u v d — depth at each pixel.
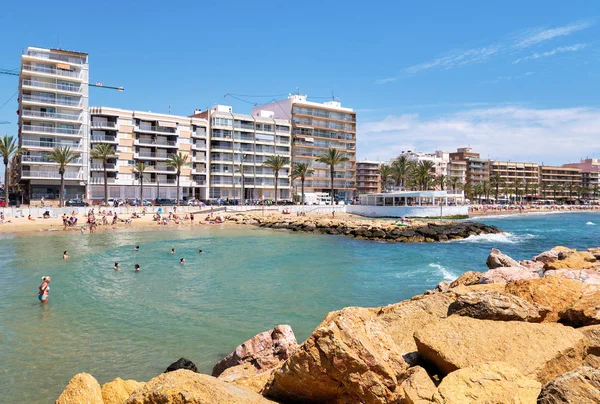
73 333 16.11
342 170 140.25
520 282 10.63
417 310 11.24
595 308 8.56
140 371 12.73
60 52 90.69
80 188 92.44
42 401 10.88
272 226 70.19
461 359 6.98
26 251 38.00
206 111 116.88
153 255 37.19
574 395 5.33
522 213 134.62
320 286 24.78
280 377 6.77
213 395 5.79
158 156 105.06
